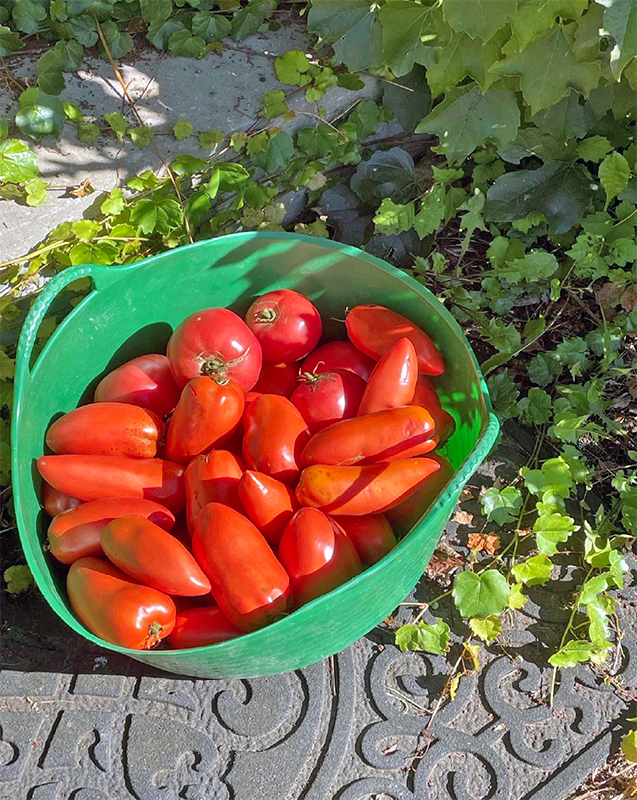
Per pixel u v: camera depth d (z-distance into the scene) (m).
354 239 1.03
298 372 0.89
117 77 0.99
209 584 0.71
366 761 0.77
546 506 0.86
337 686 0.80
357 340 0.85
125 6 1.03
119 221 0.95
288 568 0.73
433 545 0.77
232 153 0.98
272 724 0.79
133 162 0.94
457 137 0.94
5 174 0.90
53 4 0.98
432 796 0.76
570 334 1.00
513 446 0.93
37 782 0.76
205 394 0.76
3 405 0.90
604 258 0.97
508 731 0.79
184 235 0.95
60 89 0.96
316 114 1.00
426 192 1.02
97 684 0.80
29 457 0.77
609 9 0.69
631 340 0.99
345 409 0.83
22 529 0.70
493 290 0.98
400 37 0.90
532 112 0.88
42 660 0.82
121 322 0.85
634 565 0.86
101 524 0.75
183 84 0.99
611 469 0.92
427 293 0.82
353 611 0.72
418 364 0.82
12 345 0.94
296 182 1.00
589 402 0.92
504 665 0.82
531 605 0.84
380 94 1.04
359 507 0.74
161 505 0.77
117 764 0.77
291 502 0.76
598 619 0.81
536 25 0.79
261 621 0.71
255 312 0.85
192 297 0.88
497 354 0.95
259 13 1.03
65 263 0.94
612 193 0.94
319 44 0.99
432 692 0.80
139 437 0.79
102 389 0.84
